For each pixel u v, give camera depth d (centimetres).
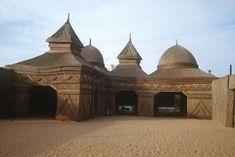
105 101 2945
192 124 2175
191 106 2873
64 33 2583
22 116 2270
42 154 990
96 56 3388
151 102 3044
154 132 1630
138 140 1334
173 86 2975
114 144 1212
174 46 3434
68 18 2722
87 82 2342
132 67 3469
